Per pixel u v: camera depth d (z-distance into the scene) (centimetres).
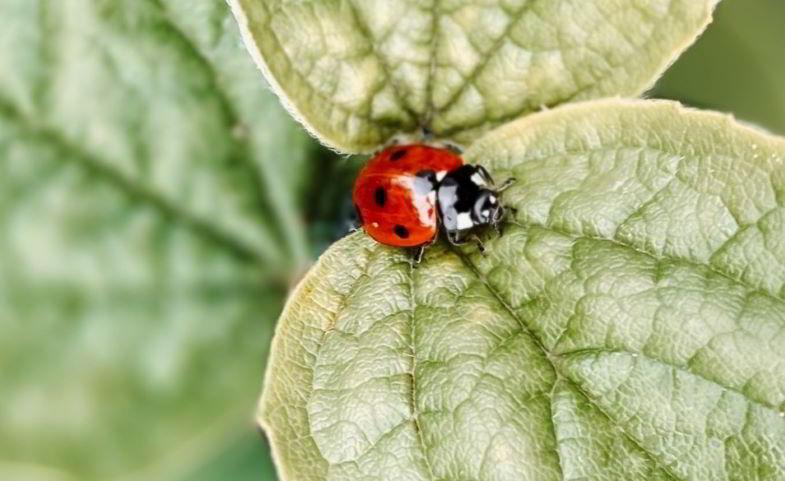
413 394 7
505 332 7
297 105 7
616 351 7
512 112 7
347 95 7
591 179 7
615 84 7
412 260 7
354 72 7
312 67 7
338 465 7
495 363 7
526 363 7
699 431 7
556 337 7
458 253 7
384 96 7
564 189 7
